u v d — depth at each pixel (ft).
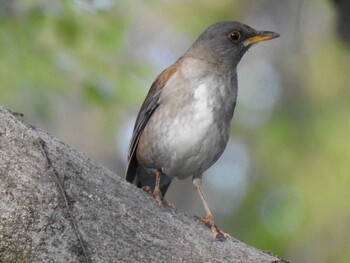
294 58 58.23
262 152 56.54
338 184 52.75
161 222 24.41
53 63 46.37
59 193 22.47
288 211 53.88
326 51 55.62
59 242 21.98
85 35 46.70
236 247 25.12
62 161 23.22
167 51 61.67
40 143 23.08
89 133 61.52
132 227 23.58
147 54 60.75
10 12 46.39
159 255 23.45
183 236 24.48
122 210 23.71
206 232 25.29
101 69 46.55
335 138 53.67
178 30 59.11
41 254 21.68
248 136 58.49
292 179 54.34
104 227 22.91
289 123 56.18
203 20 58.13
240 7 59.36
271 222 54.44
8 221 21.65
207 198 59.67
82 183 23.26
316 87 56.08
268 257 25.18
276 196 55.06
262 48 61.57
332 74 55.52
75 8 46.57
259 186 55.93
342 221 52.26
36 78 45.96
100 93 46.21
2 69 45.91
